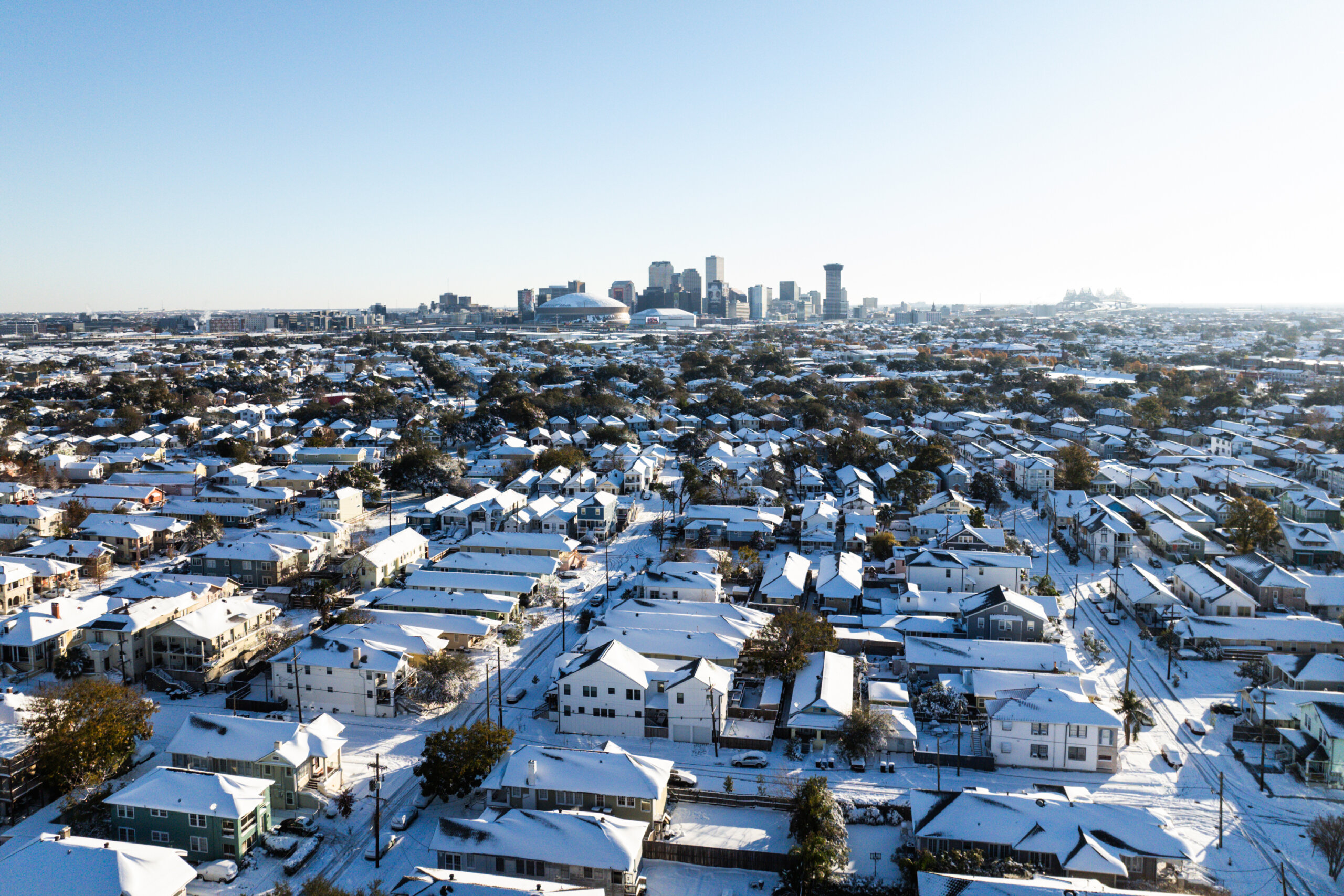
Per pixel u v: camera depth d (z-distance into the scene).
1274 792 69.00
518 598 109.44
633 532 146.62
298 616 104.75
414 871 58.22
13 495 145.25
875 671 90.25
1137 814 59.34
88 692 70.19
